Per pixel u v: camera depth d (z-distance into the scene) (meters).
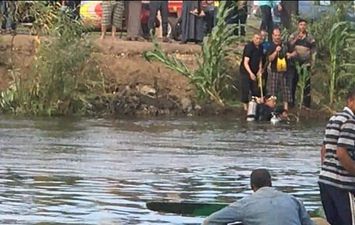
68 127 36.53
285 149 32.25
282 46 41.66
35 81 40.47
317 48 44.00
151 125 38.03
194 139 34.16
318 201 23.14
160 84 43.16
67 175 25.95
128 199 22.89
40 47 40.78
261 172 16.53
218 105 42.41
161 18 45.19
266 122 40.38
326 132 17.84
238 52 43.66
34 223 20.03
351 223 17.62
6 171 26.33
